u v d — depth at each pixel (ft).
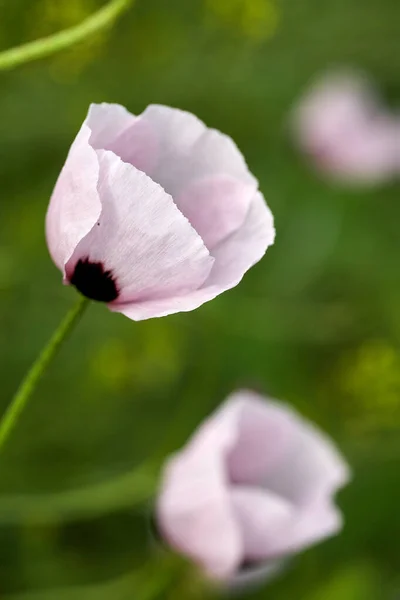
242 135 4.10
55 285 3.13
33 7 2.61
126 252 1.95
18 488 3.06
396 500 3.46
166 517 2.29
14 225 3.19
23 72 2.80
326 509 2.30
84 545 3.05
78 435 3.28
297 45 4.25
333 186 4.28
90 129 1.94
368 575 2.87
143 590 2.35
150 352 3.31
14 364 3.22
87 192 1.92
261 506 2.24
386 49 4.44
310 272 4.11
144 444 3.36
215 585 2.39
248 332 3.53
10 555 2.93
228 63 3.84
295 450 2.34
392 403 3.41
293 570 3.16
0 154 3.31
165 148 2.01
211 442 2.26
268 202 4.26
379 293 4.10
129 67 3.35
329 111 4.09
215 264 1.99
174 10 3.38
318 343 3.68
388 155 4.14
